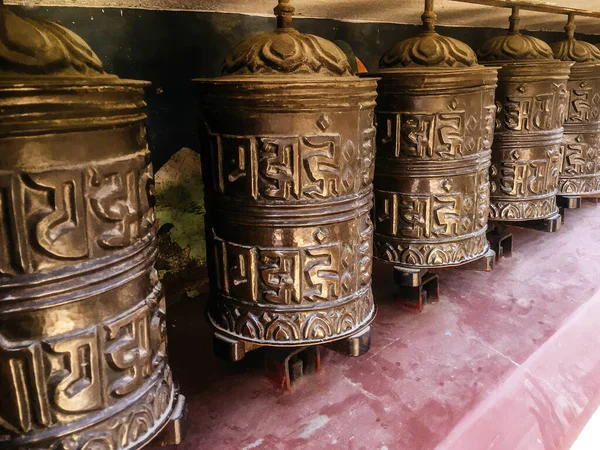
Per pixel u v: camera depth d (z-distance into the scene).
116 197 0.78
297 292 1.13
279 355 1.25
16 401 0.74
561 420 1.29
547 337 1.50
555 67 1.78
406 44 1.49
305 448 1.06
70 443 0.78
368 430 1.12
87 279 0.75
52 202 0.70
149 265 0.87
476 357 1.40
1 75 0.66
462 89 1.42
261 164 1.06
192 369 1.33
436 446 1.08
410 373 1.33
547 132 1.84
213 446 1.07
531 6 1.95
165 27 1.56
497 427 1.18
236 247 1.14
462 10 2.17
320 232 1.10
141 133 0.85
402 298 1.69
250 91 1.01
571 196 2.27
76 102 0.69
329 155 1.06
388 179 1.53
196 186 1.70
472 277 1.93
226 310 1.21
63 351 0.75
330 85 1.01
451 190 1.49
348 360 1.39
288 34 1.11
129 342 0.82
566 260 2.08
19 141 0.67
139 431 0.86
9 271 0.70
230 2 1.57
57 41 0.72
